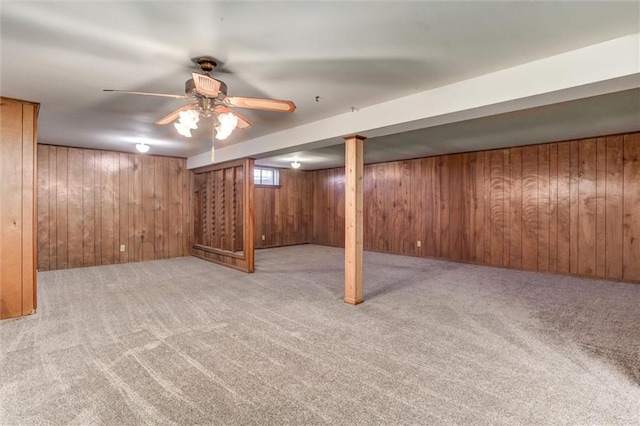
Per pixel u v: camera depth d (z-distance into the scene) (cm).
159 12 175
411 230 721
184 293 417
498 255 597
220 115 260
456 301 385
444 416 181
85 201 589
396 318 329
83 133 467
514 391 204
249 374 223
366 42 211
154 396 197
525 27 192
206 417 179
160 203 672
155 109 349
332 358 246
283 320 322
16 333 289
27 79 270
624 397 198
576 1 168
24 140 327
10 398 195
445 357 248
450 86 279
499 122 400
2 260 319
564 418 179
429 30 196
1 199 318
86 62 238
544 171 547
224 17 181
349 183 372
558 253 535
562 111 352
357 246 373
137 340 275
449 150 612
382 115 329
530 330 299
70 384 210
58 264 564
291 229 918
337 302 380
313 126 402
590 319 327
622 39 203
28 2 165
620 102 320
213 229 652
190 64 241
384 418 179
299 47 217
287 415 182
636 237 471
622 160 479
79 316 332
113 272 542
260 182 856
